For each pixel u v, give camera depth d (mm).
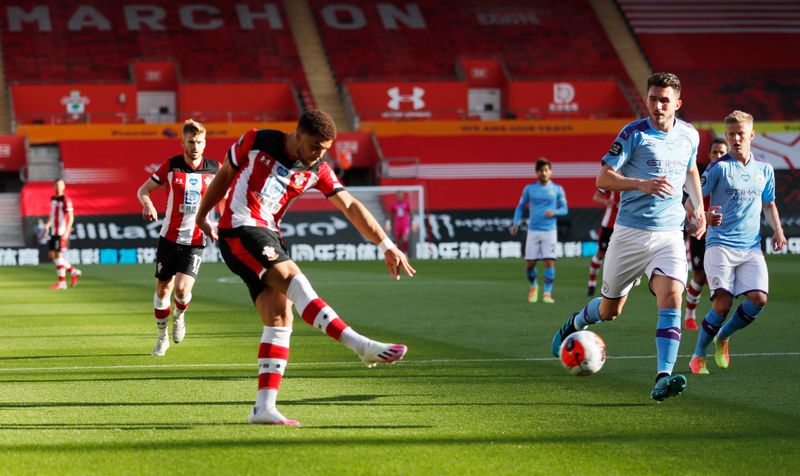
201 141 14969
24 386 12086
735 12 78750
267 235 9422
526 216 57875
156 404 10750
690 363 13422
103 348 16281
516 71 72312
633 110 68938
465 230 56781
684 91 71750
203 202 9656
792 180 62125
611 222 27266
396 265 9500
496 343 16719
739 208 13445
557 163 62125
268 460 8102
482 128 64438
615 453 8406
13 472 7738
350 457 8219
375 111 67875
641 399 11086
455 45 74438
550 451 8469
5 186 60750
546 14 78312
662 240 11328
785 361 14398
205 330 19078
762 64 75000
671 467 7930
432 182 60250
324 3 77250
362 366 13789
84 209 55906
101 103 66062
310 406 10617
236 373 13258
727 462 8102
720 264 13398
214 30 73062
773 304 24312
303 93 68312
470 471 7766
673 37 76812
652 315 21328
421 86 68688
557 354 13305
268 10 76000
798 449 8578
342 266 45688
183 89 66188
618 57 74688
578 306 24375
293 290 9211
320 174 9586
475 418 9945
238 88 67000
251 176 9422
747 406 10664
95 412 10266
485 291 29672
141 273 41375
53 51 69000
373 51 73000
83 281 35938
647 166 11352
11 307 24859
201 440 8859
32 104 65062
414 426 9523
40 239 52844
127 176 57969
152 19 73188
